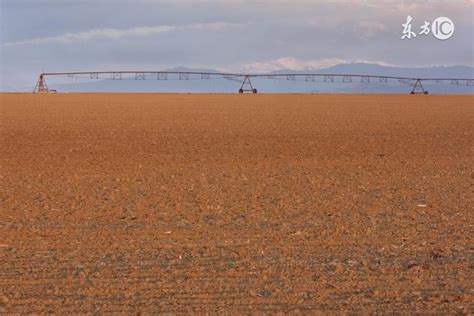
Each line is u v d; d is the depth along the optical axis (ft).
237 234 54.85
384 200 68.44
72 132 146.41
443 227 57.26
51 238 53.67
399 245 51.65
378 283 43.32
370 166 93.66
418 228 56.85
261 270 45.68
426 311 39.01
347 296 41.19
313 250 50.26
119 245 51.70
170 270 45.73
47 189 74.84
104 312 38.81
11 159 101.50
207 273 45.09
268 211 63.00
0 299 40.57
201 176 84.02
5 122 176.04
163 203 66.85
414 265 46.50
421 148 116.78
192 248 50.93
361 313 38.70
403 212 62.90
